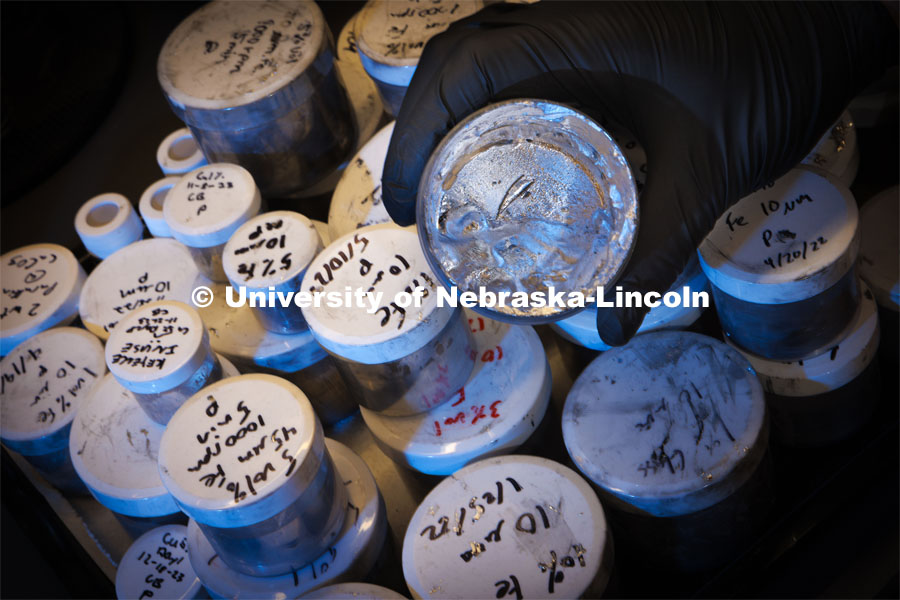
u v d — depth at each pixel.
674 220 0.73
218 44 1.02
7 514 1.00
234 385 0.78
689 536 0.76
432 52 0.83
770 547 0.79
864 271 0.86
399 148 0.80
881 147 1.02
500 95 0.80
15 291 1.03
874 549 0.81
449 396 0.84
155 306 0.87
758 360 0.82
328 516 0.77
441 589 0.70
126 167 1.46
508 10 0.87
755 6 0.79
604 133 0.67
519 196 0.68
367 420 0.85
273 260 0.84
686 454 0.73
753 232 0.78
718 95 0.76
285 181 1.02
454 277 0.71
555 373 0.93
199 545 0.82
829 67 0.79
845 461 0.85
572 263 0.70
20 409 0.92
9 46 1.53
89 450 0.88
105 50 1.59
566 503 0.73
